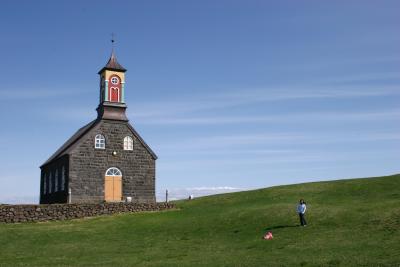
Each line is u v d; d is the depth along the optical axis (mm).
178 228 42656
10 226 46188
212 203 58750
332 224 37469
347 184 59188
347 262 24281
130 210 54594
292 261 25516
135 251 33062
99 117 64688
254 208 47406
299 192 58312
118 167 62219
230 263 26047
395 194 49219
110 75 64875
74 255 32125
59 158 64188
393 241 29266
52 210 50469
